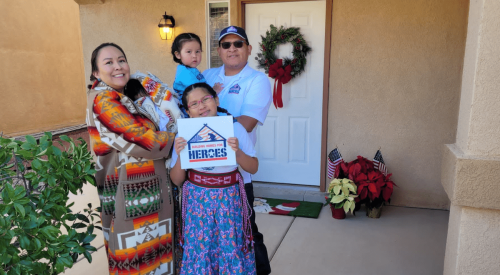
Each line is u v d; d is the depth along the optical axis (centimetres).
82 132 795
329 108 414
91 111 188
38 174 169
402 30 379
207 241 195
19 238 153
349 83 403
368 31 388
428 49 376
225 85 234
